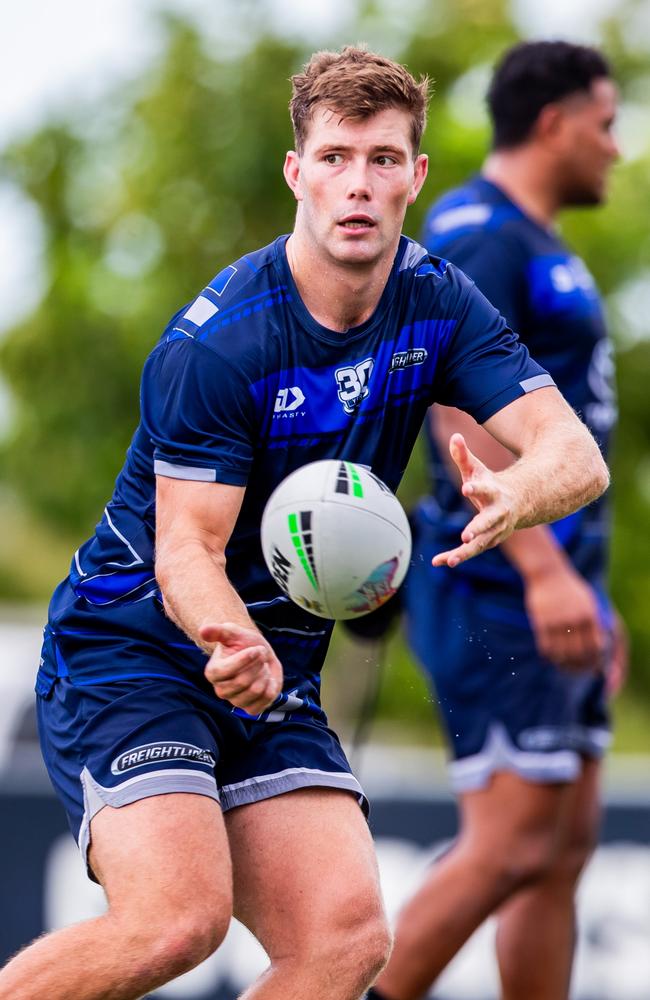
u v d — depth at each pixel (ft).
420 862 73.92
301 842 39.81
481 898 58.80
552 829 59.67
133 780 38.73
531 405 40.68
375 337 40.32
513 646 59.82
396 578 38.70
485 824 59.62
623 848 73.87
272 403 39.65
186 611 36.99
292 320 39.63
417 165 40.75
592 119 60.85
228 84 127.95
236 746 41.73
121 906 37.06
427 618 62.39
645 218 137.28
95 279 133.18
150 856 37.32
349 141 38.45
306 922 38.58
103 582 41.78
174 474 39.22
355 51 39.83
